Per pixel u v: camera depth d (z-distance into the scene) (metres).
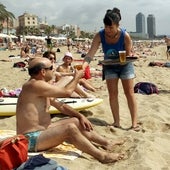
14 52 42.56
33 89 4.73
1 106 7.46
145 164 4.57
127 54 6.49
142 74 16.42
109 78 6.66
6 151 4.02
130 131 6.32
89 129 5.11
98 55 34.06
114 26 6.24
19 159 4.08
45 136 4.68
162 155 5.08
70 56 9.35
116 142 5.33
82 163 4.66
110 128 6.46
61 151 4.98
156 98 9.66
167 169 4.58
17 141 4.14
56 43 76.31
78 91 8.23
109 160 4.75
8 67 20.05
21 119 4.78
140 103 8.98
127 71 6.54
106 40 6.48
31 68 4.78
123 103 8.96
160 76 15.98
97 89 11.15
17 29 126.44
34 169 3.83
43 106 4.86
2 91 8.52
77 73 4.95
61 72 9.28
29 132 4.75
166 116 7.79
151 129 6.72
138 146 5.17
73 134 4.67
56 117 7.30
